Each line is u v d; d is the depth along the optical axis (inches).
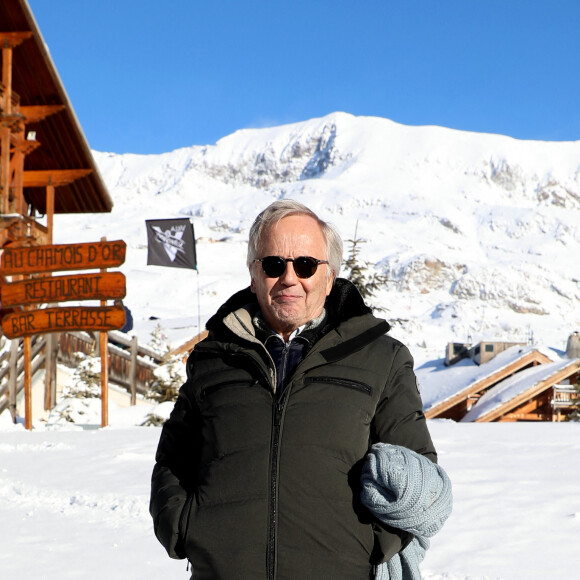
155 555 251.8
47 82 972.6
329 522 102.3
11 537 280.2
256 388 108.6
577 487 343.9
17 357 994.7
